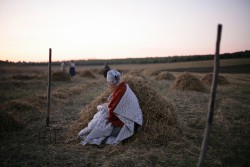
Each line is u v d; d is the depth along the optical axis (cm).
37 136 662
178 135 630
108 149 563
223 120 818
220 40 372
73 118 856
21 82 1848
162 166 491
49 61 737
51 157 529
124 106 595
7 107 911
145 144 591
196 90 1580
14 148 575
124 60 10588
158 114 648
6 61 9581
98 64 10338
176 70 5288
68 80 2341
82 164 499
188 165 494
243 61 6425
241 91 1560
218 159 523
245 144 606
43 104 1047
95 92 1603
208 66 6247
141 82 696
